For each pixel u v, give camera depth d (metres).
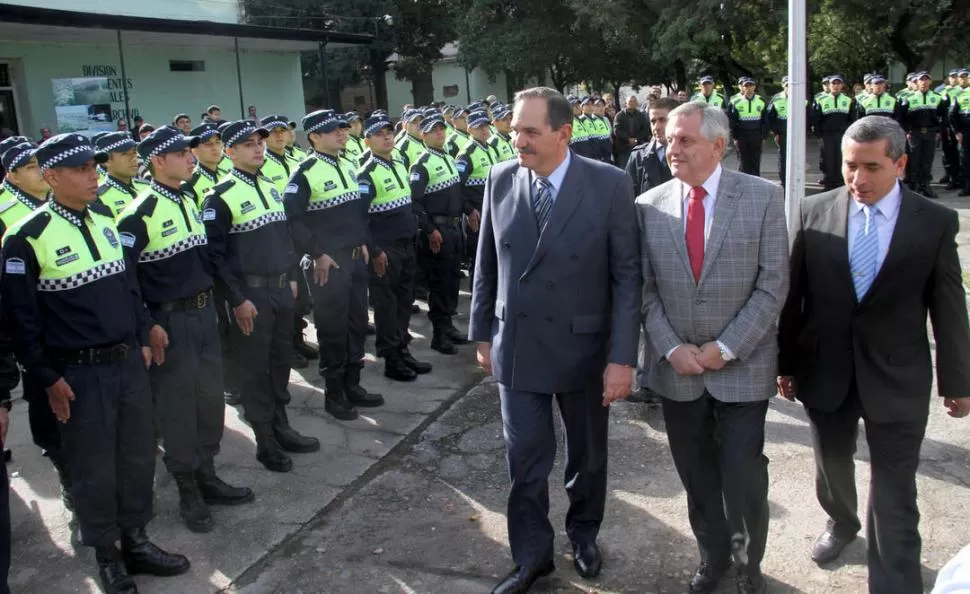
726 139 2.93
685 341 3.02
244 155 4.40
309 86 30.42
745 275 2.92
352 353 5.36
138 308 3.48
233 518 3.98
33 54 16.97
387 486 4.30
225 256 4.30
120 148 4.40
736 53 26.97
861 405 2.95
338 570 3.51
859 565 3.37
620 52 28.38
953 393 2.86
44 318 3.18
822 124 13.20
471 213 7.93
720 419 3.04
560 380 3.12
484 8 27.67
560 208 3.05
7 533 2.99
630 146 14.79
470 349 6.69
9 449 4.93
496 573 3.45
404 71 30.48
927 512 3.75
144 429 3.44
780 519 3.75
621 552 3.54
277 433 4.73
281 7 23.89
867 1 19.52
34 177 4.43
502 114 9.83
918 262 2.79
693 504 3.20
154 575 3.49
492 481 4.32
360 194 5.43
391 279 5.82
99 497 3.28
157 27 15.65
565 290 3.08
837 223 2.94
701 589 3.21
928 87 12.88
